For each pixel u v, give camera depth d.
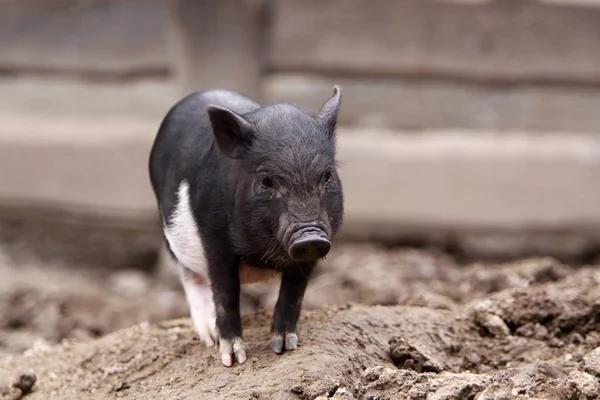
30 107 19.95
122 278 16.53
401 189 16.30
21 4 16.78
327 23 16.05
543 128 18.38
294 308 8.19
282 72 16.31
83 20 16.69
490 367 8.63
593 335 8.95
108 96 20.84
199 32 15.79
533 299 9.13
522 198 16.28
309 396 7.21
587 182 16.23
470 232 16.45
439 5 16.00
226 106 8.71
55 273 16.88
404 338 8.36
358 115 18.66
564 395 7.07
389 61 16.14
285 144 7.50
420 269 14.93
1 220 18.50
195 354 8.64
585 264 17.02
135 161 16.58
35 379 8.67
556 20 16.12
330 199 7.58
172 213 8.51
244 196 7.63
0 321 13.48
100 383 8.52
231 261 8.04
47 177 16.83
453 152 16.17
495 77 16.28
